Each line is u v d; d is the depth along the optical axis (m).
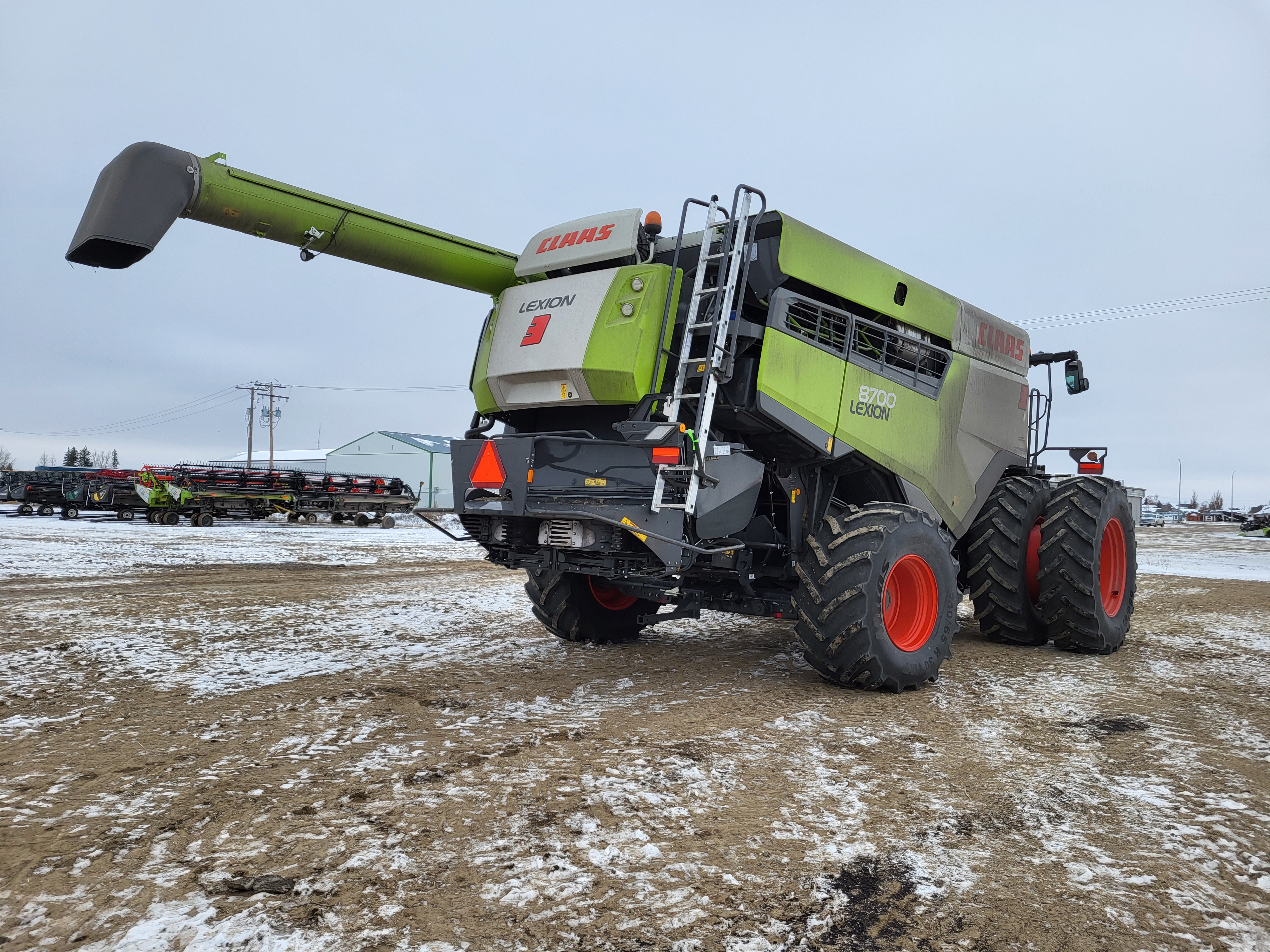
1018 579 5.80
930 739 3.47
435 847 2.25
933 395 5.30
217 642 5.56
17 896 1.94
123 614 6.79
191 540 17.23
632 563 4.33
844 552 4.25
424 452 62.09
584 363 4.27
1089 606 5.57
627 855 2.23
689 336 4.17
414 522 30.94
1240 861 2.30
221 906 1.90
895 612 4.61
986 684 4.68
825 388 4.53
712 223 4.27
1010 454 6.09
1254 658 5.73
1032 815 2.61
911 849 2.33
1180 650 6.06
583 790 2.72
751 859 2.23
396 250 4.63
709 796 2.70
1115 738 3.55
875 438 4.83
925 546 4.48
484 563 13.44
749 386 4.28
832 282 4.62
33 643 5.37
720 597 5.02
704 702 4.05
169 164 3.93
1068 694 4.45
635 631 6.01
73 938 1.76
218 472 24.94
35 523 23.75
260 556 13.70
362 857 2.18
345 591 8.99
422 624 6.59
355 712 3.71
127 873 2.07
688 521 4.10
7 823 2.39
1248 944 1.85
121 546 14.93
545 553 4.62
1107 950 1.81
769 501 5.11
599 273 4.50
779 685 4.51
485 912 1.90
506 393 4.70
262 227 4.26
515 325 4.71
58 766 2.91
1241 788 2.91
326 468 67.94
